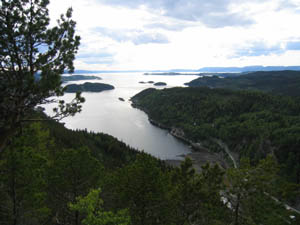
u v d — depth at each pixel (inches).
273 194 555.5
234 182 602.9
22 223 498.3
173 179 663.1
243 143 4375.0
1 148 402.3
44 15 415.8
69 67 450.0
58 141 2488.9
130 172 628.4
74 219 623.5
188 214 626.5
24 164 457.1
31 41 399.2
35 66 415.2
